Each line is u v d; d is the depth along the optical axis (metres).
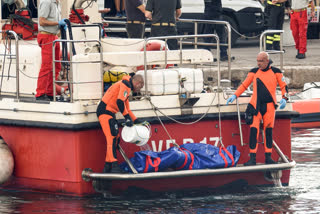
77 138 29.66
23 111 31.20
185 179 31.44
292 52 65.62
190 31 66.56
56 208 28.70
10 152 31.75
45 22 31.66
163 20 39.09
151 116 30.89
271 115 32.00
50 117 30.14
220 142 32.28
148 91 31.12
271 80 31.89
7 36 33.16
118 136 30.31
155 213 28.06
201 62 33.94
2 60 35.25
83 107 29.66
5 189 32.31
